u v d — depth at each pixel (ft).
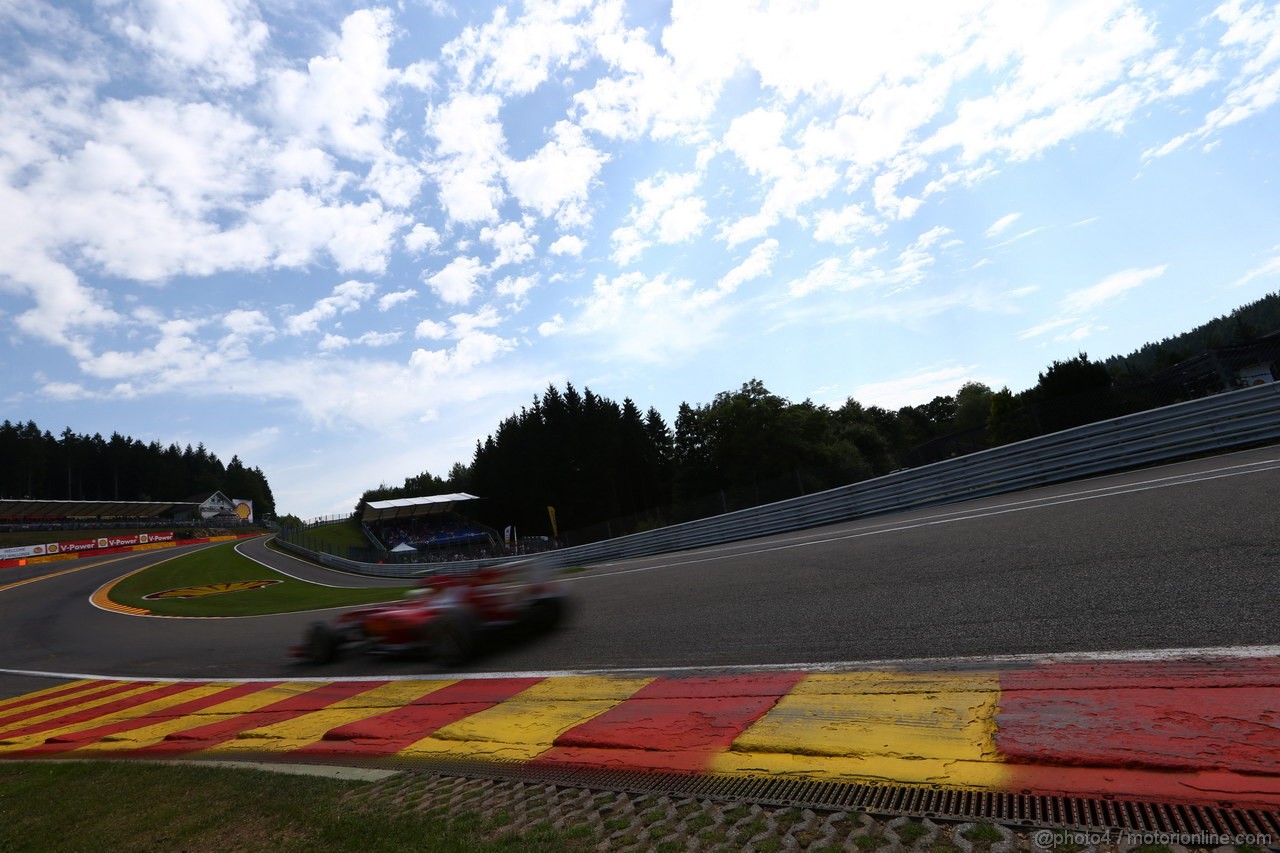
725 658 16.63
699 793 8.84
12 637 56.39
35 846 11.21
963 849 6.53
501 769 11.14
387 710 16.92
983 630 14.87
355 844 8.97
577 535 105.50
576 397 194.49
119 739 18.97
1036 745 8.37
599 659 19.11
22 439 355.77
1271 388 39.14
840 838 7.09
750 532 63.72
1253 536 18.28
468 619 21.97
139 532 277.64
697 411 179.73
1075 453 45.37
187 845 10.07
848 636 16.57
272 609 59.16
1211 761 7.30
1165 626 12.79
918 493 52.54
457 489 366.43
